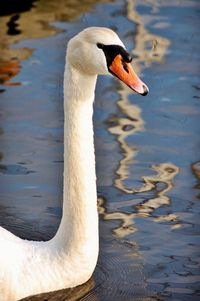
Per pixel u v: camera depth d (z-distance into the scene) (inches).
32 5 783.1
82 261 390.6
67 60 368.8
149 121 577.3
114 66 360.5
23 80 632.4
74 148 379.2
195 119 580.7
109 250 439.5
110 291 402.0
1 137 550.3
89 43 361.4
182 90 620.4
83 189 383.2
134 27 730.2
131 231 456.8
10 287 379.2
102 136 556.1
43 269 386.0
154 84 629.0
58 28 732.0
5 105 593.6
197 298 399.2
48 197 487.8
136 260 430.9
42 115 580.1
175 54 681.6
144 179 509.7
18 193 491.2
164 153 538.9
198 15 762.8
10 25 738.8
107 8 777.6
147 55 678.5
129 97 610.9
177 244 445.7
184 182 506.3
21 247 389.1
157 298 398.6
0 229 394.6
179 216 472.4
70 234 387.5
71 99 373.1
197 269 423.5
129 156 533.6
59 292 391.9
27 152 533.6
